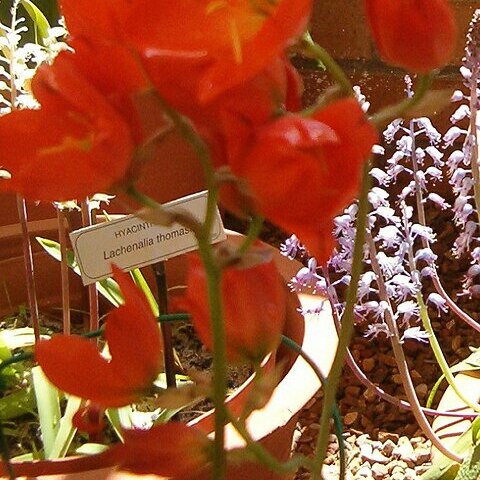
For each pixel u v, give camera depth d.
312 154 0.34
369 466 0.95
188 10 0.33
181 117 0.36
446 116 1.26
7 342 0.87
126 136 0.34
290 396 0.70
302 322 0.81
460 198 0.83
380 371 1.09
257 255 0.38
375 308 0.80
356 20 1.25
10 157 0.35
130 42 0.34
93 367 0.41
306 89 1.28
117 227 0.68
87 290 1.02
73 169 0.34
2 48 0.74
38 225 1.03
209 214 0.37
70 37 0.37
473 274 0.89
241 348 0.41
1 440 0.51
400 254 0.81
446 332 1.14
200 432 0.41
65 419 0.72
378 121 0.40
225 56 0.33
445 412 0.90
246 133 0.34
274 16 0.32
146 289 0.80
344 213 0.77
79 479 0.61
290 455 0.79
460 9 1.17
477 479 0.79
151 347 0.41
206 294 0.41
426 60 0.38
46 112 0.34
